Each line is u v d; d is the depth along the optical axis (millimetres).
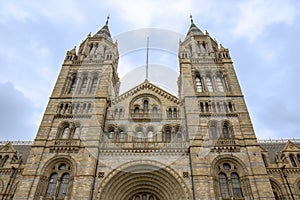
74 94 33656
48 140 28562
